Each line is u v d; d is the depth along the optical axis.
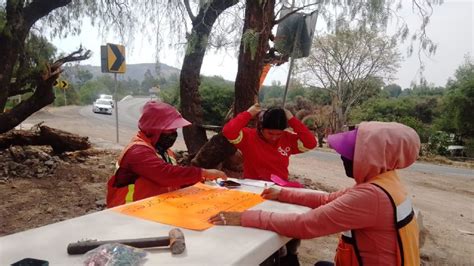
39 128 8.45
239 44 5.44
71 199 5.83
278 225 1.94
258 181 3.16
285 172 3.74
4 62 7.01
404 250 1.89
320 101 31.17
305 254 4.48
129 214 2.16
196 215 2.17
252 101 5.46
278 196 2.55
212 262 1.56
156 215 2.15
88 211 5.38
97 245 1.63
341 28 4.97
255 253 1.72
